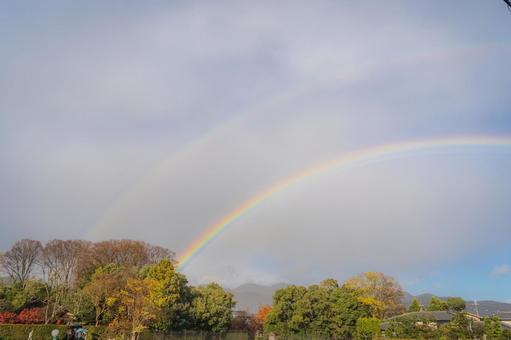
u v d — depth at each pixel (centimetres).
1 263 6606
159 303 5234
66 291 6375
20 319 5212
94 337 5119
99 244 7562
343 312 6812
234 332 7294
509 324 6781
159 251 8331
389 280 8950
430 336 5300
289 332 6844
